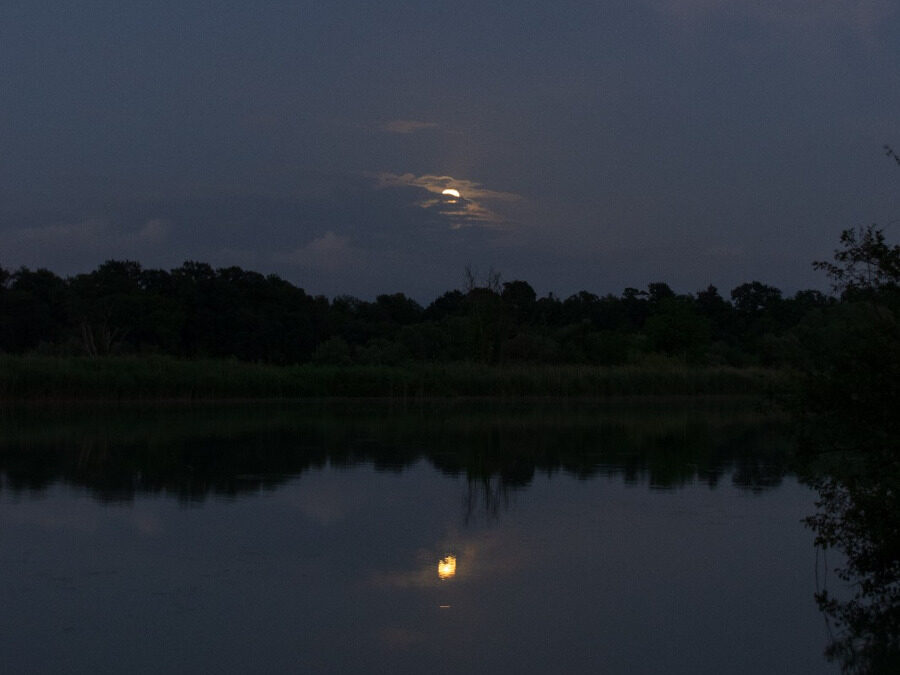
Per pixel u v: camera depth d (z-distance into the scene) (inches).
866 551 425.4
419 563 458.0
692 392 2237.9
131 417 1346.0
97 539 504.7
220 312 3100.4
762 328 3673.7
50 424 1200.8
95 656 327.6
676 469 805.9
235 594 403.2
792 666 328.5
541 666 323.6
